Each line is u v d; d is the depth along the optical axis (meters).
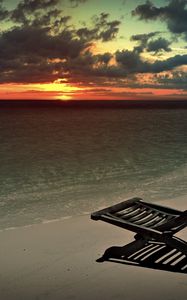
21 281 5.50
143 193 12.28
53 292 5.16
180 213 6.69
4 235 7.48
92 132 44.50
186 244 5.89
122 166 18.20
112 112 136.38
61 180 14.92
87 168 17.83
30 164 19.53
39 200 11.58
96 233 7.64
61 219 8.68
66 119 85.19
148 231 5.82
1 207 10.74
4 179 15.28
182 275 5.61
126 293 5.11
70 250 6.70
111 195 12.12
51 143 31.78
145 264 6.02
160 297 4.98
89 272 5.78
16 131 48.00
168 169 17.00
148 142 30.62
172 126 53.69
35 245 6.95
